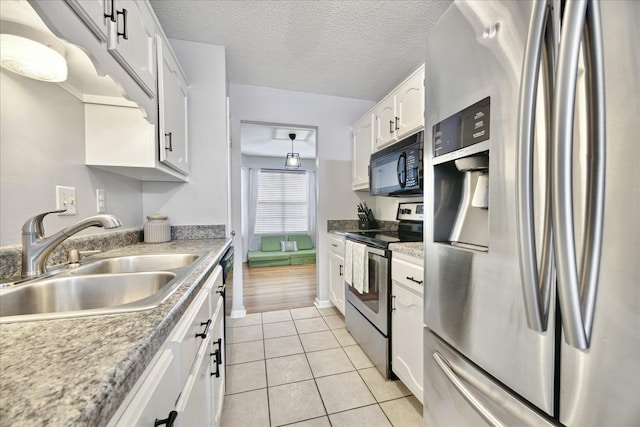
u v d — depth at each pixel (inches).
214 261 44.1
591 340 18.9
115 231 58.3
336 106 113.6
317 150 113.3
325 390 60.0
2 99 33.1
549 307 21.2
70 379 13.3
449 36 34.9
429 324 40.6
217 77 77.2
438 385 38.3
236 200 103.5
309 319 99.5
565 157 17.8
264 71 92.3
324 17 65.7
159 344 19.2
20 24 29.5
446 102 35.8
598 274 18.2
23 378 13.2
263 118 104.7
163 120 52.9
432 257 39.8
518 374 25.4
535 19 19.5
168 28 69.7
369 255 71.8
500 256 27.1
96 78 43.7
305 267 195.2
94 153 49.6
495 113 27.1
